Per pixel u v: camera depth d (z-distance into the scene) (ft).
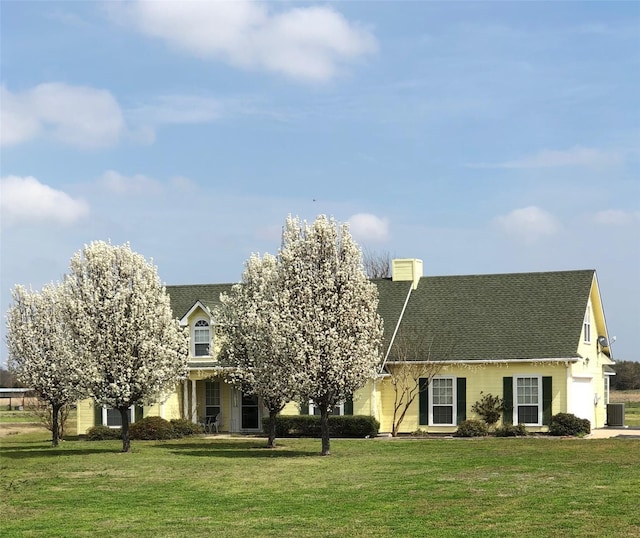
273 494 73.67
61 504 70.95
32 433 163.43
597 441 117.19
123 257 114.83
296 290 104.94
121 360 111.65
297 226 107.55
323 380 103.30
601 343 151.64
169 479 84.07
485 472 84.17
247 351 120.06
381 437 134.92
